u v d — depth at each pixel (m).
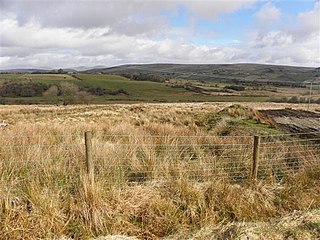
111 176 5.77
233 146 8.33
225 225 4.74
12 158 5.78
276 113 16.48
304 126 12.25
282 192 5.78
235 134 10.27
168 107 31.92
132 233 4.67
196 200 5.27
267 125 11.95
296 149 8.02
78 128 11.41
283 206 5.49
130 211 4.96
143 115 22.75
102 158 6.23
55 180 5.36
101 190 4.98
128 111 28.06
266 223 4.71
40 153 6.11
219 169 6.49
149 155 6.59
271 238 4.14
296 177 6.39
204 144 8.70
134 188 5.43
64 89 66.50
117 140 8.91
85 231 4.54
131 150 7.00
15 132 9.48
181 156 7.71
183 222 4.94
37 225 4.42
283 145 8.13
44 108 37.94
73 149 6.60
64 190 5.16
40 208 4.60
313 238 4.09
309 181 6.32
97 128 11.55
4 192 4.77
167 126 11.98
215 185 5.55
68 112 30.41
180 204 5.25
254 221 4.96
